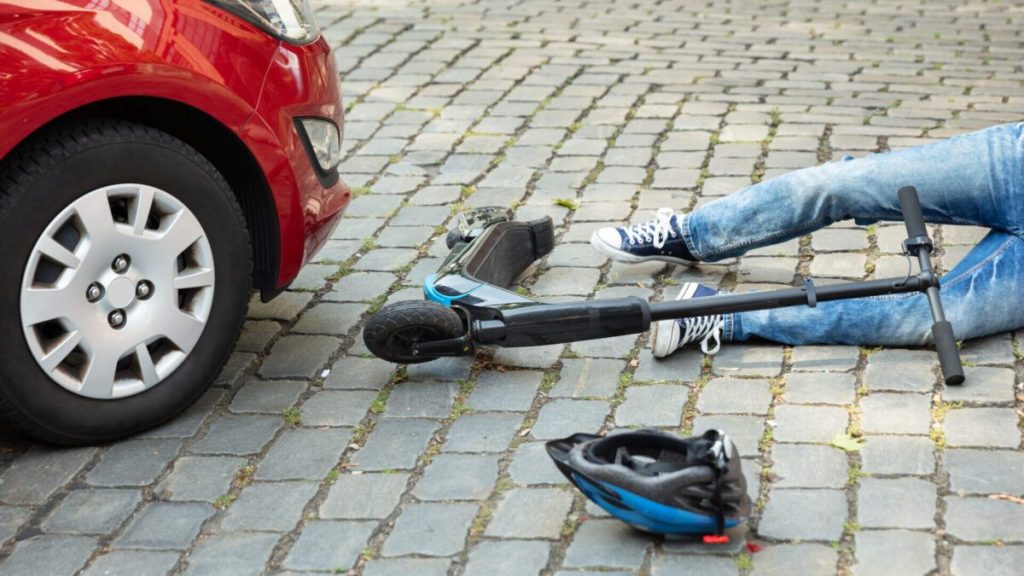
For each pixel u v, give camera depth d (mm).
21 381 3361
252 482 3432
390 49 8047
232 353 4203
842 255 4777
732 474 2895
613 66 7598
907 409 3621
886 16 8945
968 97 6879
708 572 2910
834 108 6680
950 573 2875
